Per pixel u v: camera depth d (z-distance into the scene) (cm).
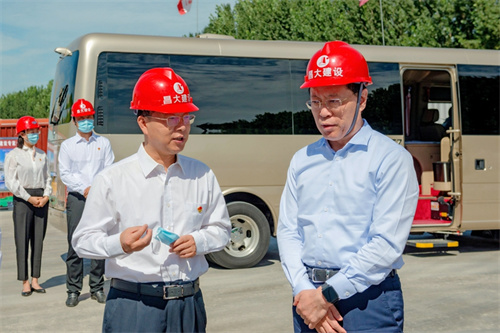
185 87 274
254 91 884
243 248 862
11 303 664
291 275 279
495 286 721
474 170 981
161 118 268
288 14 2195
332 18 2008
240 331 548
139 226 263
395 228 259
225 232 291
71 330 562
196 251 272
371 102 948
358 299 265
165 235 263
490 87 1007
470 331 545
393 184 263
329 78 264
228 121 870
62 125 857
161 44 851
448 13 1742
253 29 2278
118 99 827
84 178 676
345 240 269
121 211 272
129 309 270
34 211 705
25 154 699
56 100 902
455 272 808
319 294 261
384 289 267
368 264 257
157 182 277
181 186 281
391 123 955
